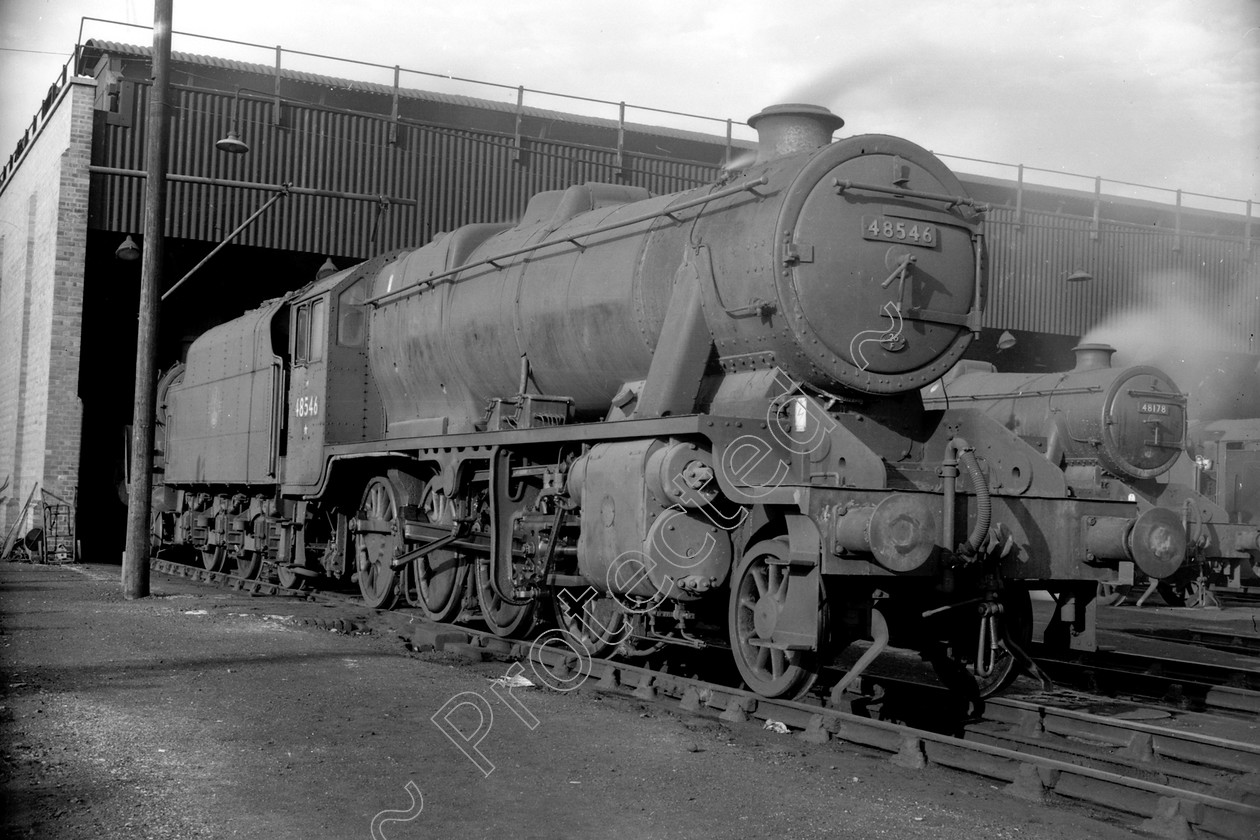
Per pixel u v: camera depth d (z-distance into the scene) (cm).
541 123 2483
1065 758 666
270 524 1538
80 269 2091
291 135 2209
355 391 1350
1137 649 1241
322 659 905
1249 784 589
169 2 1399
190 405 1938
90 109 2080
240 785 529
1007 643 749
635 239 902
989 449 788
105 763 564
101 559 2306
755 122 874
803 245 743
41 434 2181
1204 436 2422
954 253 797
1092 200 2773
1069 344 2903
